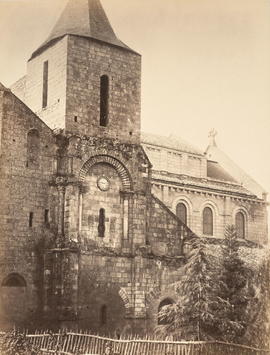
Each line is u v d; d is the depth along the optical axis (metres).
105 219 39.81
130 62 42.31
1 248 36.50
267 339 35.00
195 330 34.59
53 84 40.97
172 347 33.62
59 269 37.31
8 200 37.06
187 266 36.50
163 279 40.47
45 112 41.38
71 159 38.78
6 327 35.81
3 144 37.34
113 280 39.09
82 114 40.00
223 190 43.53
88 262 38.38
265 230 41.69
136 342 33.88
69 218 37.97
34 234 37.62
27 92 43.34
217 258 36.62
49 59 41.75
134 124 41.97
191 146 44.81
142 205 41.16
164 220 41.69
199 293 35.19
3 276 36.25
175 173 45.06
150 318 39.38
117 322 38.56
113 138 41.00
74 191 38.41
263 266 37.09
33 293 37.03
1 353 33.75
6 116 37.62
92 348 34.56
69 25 41.72
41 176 38.44
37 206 38.00
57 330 36.50
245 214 42.84
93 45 41.00
